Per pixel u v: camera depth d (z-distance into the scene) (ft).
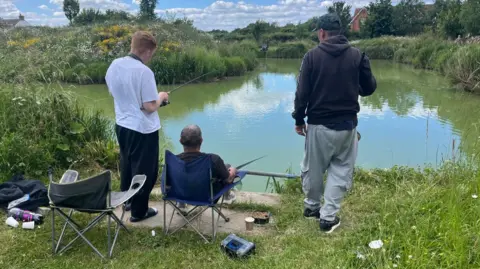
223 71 55.98
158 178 14.89
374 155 20.31
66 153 16.02
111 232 11.07
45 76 19.26
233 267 9.36
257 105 35.60
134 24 66.59
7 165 14.28
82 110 18.61
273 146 22.33
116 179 14.92
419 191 12.17
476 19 75.00
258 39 128.36
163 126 27.12
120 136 10.72
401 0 131.34
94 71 47.42
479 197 10.69
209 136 24.53
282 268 9.16
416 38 85.20
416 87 44.73
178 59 51.57
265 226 11.43
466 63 37.68
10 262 9.53
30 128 16.02
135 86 10.28
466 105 32.27
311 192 11.18
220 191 10.66
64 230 10.14
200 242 10.47
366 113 31.01
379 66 73.61
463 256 8.51
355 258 9.22
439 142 22.33
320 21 10.30
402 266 8.64
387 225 10.57
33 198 12.17
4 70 18.58
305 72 10.12
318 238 10.44
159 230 11.19
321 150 10.46
